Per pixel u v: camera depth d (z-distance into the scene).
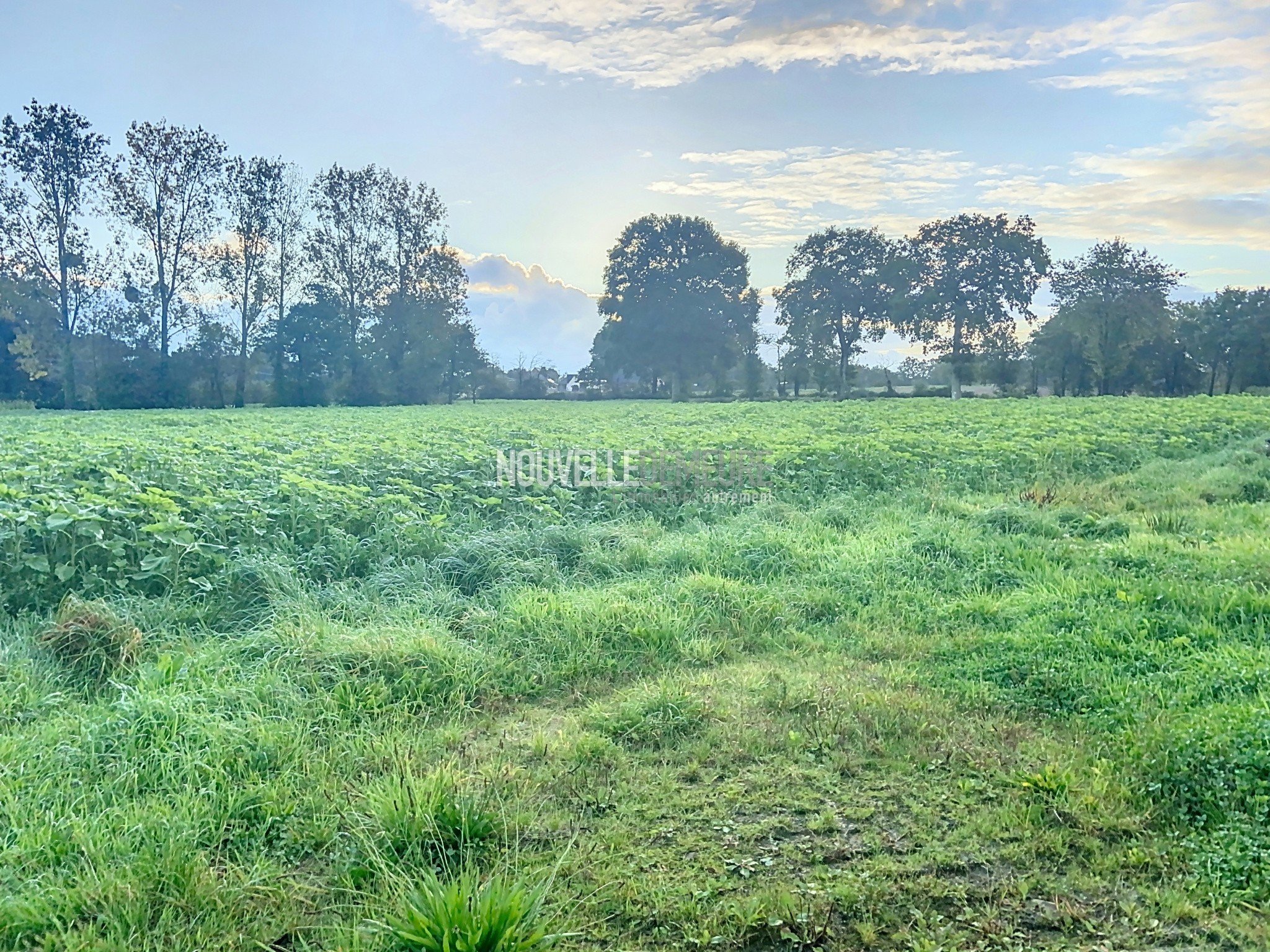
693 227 62.22
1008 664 5.50
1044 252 57.25
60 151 44.06
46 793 4.05
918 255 59.19
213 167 48.12
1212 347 57.97
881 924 3.23
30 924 3.19
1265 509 10.29
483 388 60.38
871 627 6.48
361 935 3.14
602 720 4.89
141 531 7.32
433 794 3.91
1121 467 14.73
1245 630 5.90
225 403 47.84
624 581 7.66
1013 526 9.47
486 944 2.89
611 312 63.41
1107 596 6.71
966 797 4.05
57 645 5.61
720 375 63.34
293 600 6.69
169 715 4.61
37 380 45.56
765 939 3.17
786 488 12.14
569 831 3.85
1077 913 3.25
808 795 4.11
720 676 5.65
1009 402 38.59
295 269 52.19
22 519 6.82
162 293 47.19
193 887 3.38
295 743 4.54
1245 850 3.50
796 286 61.53
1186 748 4.17
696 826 3.89
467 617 6.53
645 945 3.15
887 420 25.03
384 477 11.16
